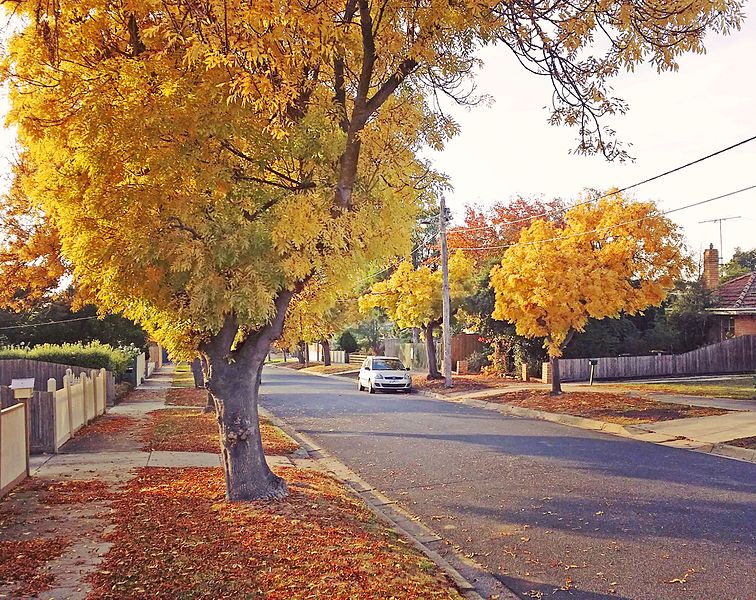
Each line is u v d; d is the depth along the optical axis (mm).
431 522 9203
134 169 8469
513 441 16031
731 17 7836
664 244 21734
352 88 9836
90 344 31000
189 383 37625
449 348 31922
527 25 8516
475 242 51844
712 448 14383
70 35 8273
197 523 7762
